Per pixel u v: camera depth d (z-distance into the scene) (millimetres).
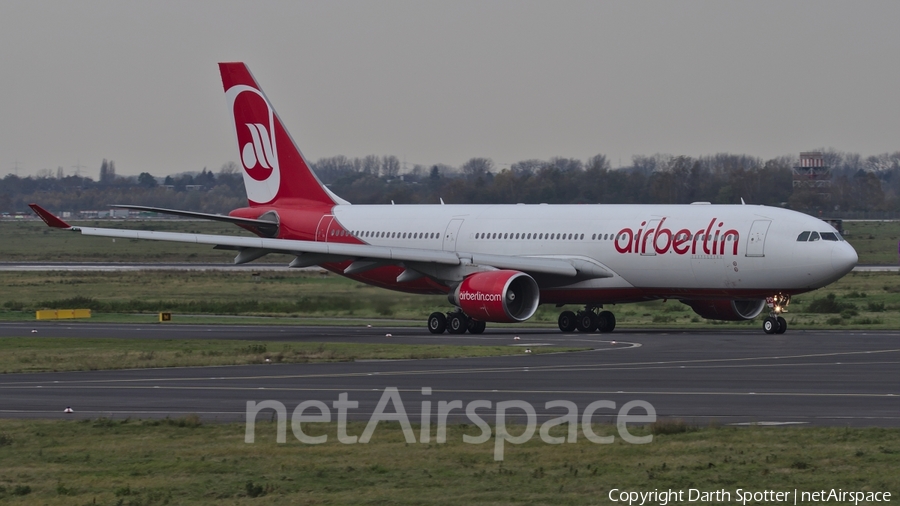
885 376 126062
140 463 77750
